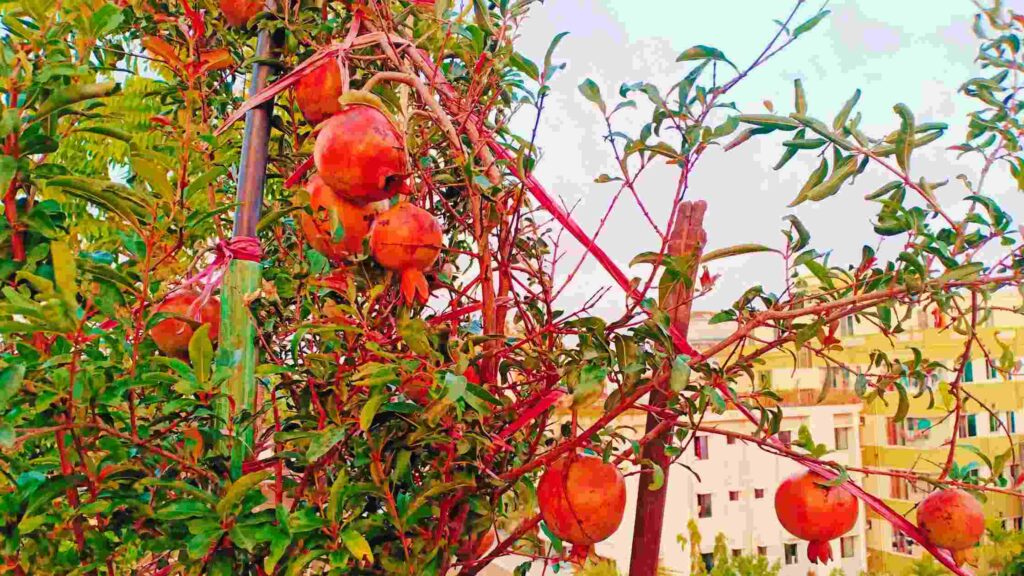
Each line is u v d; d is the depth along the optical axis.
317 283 1.31
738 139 1.12
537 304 1.47
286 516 1.08
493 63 1.32
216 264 1.34
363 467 1.32
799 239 1.19
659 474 1.17
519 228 1.51
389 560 1.20
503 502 1.52
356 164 1.18
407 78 1.26
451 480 1.26
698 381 1.20
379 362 1.17
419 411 1.19
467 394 1.05
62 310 1.00
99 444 1.13
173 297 1.33
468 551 1.35
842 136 1.11
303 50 1.62
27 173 1.17
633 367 1.13
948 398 1.34
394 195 1.25
